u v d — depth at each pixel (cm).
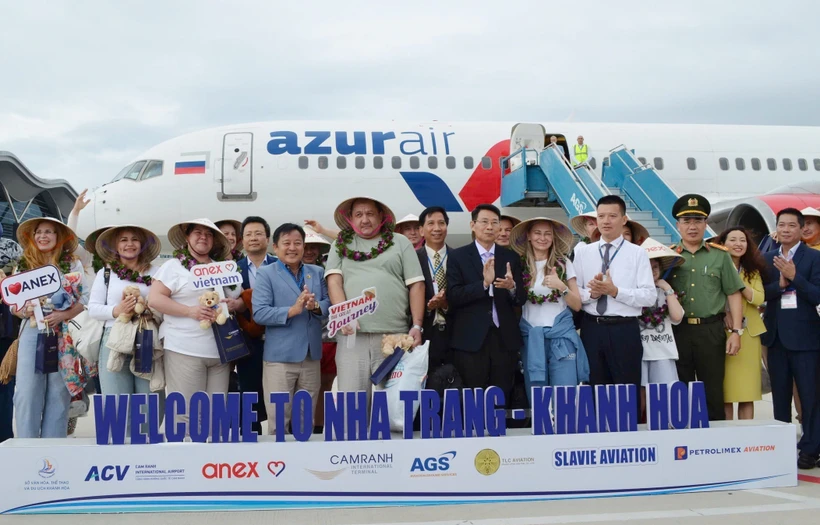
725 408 629
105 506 429
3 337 548
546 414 471
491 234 525
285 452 438
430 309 528
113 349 492
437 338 546
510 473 454
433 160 1420
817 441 564
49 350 511
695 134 1602
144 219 1359
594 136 1542
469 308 524
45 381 529
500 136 1484
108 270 531
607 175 1438
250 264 591
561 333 527
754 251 588
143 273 534
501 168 1434
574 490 460
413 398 462
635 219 1257
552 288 515
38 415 521
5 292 487
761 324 586
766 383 715
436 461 448
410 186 1398
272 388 508
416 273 528
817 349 562
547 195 1355
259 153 1374
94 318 513
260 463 436
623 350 528
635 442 468
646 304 524
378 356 516
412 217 725
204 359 502
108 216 1365
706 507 441
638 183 1324
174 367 498
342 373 510
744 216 1351
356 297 501
